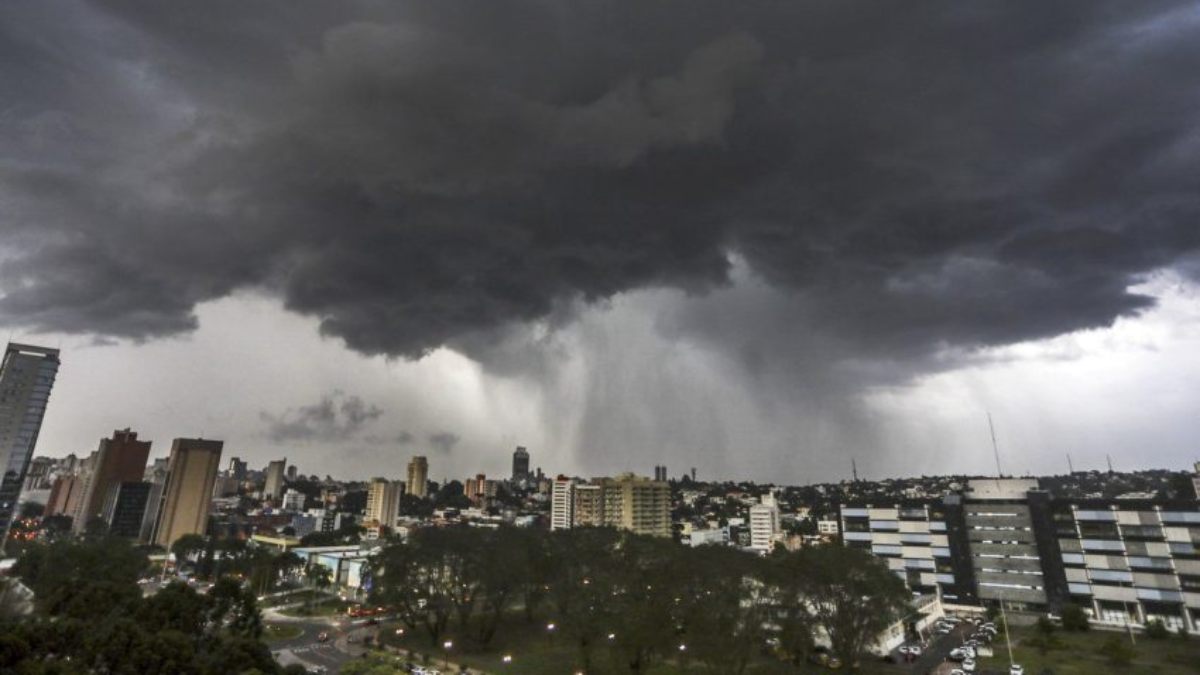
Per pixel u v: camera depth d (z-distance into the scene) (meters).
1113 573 134.50
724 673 90.19
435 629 120.94
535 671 97.69
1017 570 144.25
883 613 90.56
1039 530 143.62
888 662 102.56
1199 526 127.69
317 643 118.25
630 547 121.38
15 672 45.19
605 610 100.12
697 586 94.81
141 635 52.06
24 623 50.97
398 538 169.38
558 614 118.62
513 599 129.62
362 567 165.38
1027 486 151.88
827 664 99.50
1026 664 100.00
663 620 93.69
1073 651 108.56
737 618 89.38
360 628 134.00
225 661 55.50
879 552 160.25
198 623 61.88
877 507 163.38
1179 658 102.38
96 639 50.25
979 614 142.88
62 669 46.47
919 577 154.25
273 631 126.19
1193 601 125.44
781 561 99.94
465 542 122.81
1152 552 131.25
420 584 120.44
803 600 96.69
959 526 152.50
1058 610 135.75
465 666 99.62
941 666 99.88
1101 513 138.25
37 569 130.00
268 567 180.62
